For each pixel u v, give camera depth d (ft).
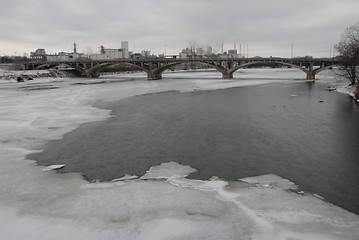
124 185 50.83
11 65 422.82
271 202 44.16
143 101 153.99
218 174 56.59
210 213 40.81
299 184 51.80
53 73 386.52
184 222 38.65
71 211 41.78
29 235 36.27
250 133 86.28
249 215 40.22
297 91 191.62
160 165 61.82
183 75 415.64
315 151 69.72
